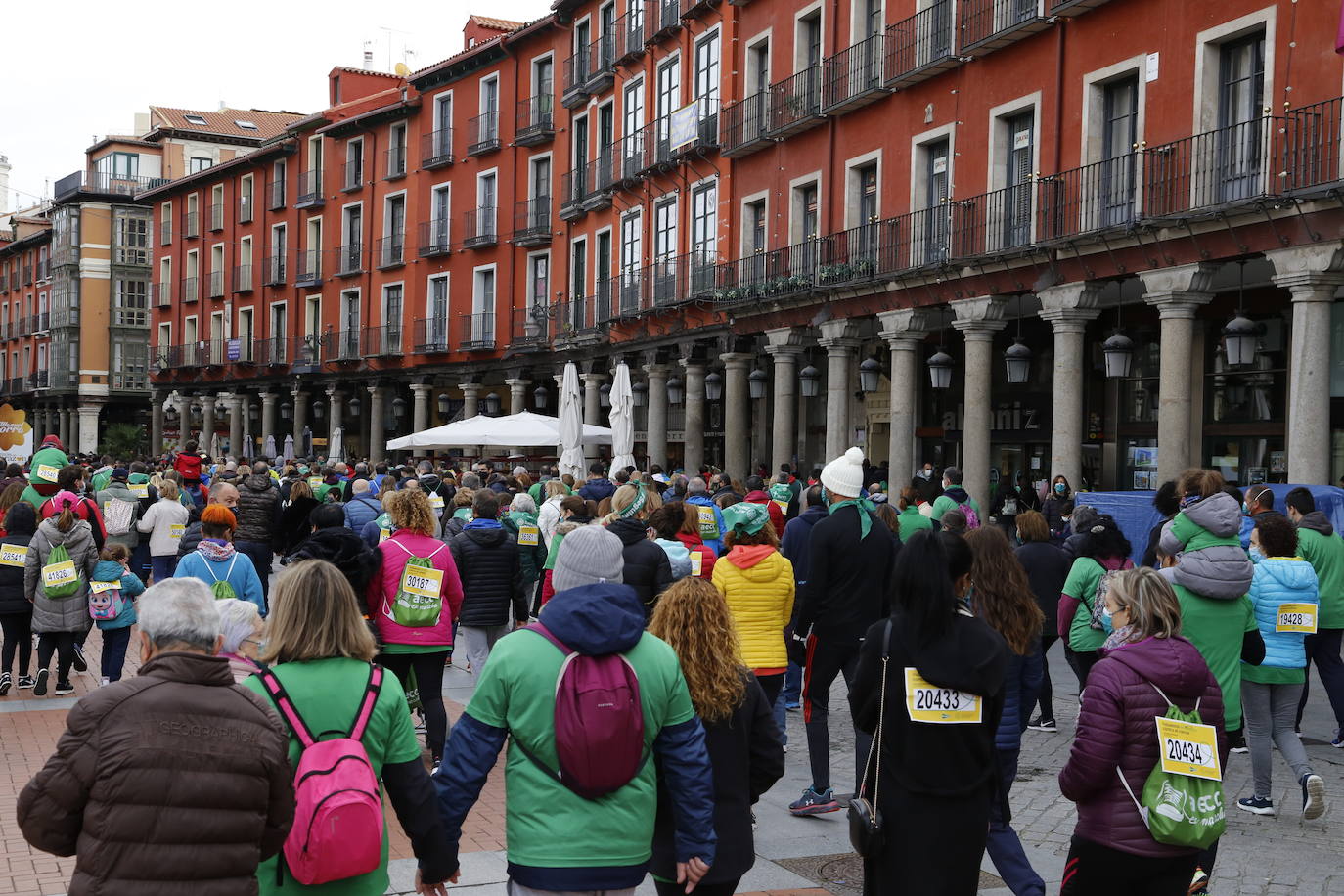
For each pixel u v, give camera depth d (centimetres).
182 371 5984
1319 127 1488
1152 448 2138
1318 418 1475
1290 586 755
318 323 5072
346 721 379
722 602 460
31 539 1116
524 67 3959
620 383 2173
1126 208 1792
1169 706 453
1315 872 664
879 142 2358
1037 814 777
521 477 1738
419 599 790
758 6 2775
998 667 461
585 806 391
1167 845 448
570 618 396
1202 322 2031
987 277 1992
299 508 1220
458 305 4256
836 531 743
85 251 6994
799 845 691
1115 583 480
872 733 478
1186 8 1703
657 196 3209
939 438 2630
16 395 7756
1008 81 2034
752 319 2673
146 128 7619
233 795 332
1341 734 936
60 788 326
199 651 348
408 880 618
